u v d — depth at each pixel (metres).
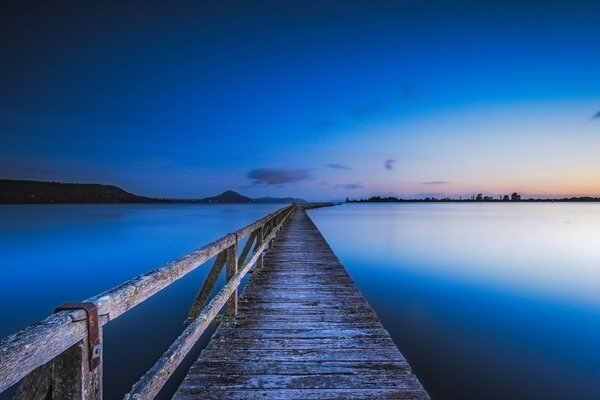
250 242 6.74
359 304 4.64
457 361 4.96
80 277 12.45
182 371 4.51
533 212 77.31
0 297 9.87
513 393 4.13
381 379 2.75
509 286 9.62
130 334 5.84
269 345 3.37
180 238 23.55
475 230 27.78
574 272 11.59
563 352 5.28
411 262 13.08
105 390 4.13
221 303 3.02
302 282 5.79
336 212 64.44
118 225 36.34
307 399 2.47
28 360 0.86
